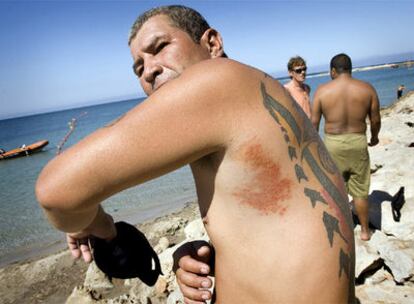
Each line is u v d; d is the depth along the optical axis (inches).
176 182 625.0
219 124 39.6
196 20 51.5
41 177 39.1
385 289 138.8
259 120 41.7
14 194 777.6
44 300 284.0
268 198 42.3
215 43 52.3
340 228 44.9
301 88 220.4
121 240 57.2
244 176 41.9
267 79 45.6
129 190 619.8
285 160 43.1
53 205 38.3
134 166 37.4
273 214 42.3
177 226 374.0
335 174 50.3
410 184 210.2
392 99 1640.0
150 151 37.4
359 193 171.5
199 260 51.9
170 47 48.7
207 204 46.2
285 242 41.9
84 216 43.3
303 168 44.7
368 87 171.0
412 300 130.4
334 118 173.2
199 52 50.3
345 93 170.2
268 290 41.9
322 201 44.6
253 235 42.7
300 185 43.6
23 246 420.5
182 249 54.4
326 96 175.2
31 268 336.8
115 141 37.1
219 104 39.7
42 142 1509.6
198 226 272.1
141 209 505.4
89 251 56.5
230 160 41.7
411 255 145.4
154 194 572.7
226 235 44.3
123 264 56.9
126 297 200.1
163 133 37.7
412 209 179.0
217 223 45.1
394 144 313.4
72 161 37.4
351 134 169.6
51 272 325.1
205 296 50.3
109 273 58.0
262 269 42.2
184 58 48.7
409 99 832.9
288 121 44.4
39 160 1312.7
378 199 201.3
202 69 40.5
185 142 38.4
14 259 380.8
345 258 44.3
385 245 153.1
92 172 36.9
